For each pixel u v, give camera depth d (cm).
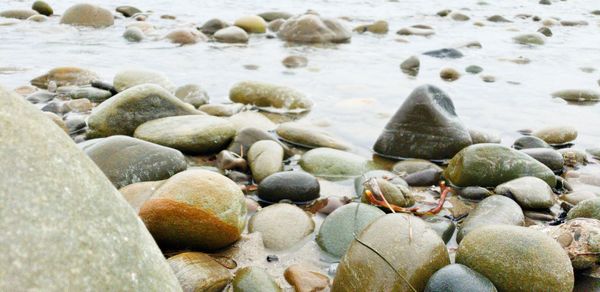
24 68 709
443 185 393
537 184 378
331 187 398
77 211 167
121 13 1164
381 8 1478
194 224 290
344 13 1349
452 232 335
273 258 296
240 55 859
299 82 709
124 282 167
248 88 603
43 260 152
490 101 657
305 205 365
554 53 962
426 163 438
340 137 516
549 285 248
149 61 788
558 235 291
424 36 1103
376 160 463
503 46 1019
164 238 292
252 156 420
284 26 1032
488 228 271
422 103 470
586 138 534
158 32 995
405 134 470
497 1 1795
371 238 257
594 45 1046
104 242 168
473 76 785
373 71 791
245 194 379
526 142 489
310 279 271
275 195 366
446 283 237
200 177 305
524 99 670
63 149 177
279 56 864
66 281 153
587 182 425
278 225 321
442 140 462
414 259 248
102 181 186
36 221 155
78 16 1024
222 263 288
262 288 256
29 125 172
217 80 699
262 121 530
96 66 740
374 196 359
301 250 306
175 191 294
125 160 371
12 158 161
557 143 516
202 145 445
